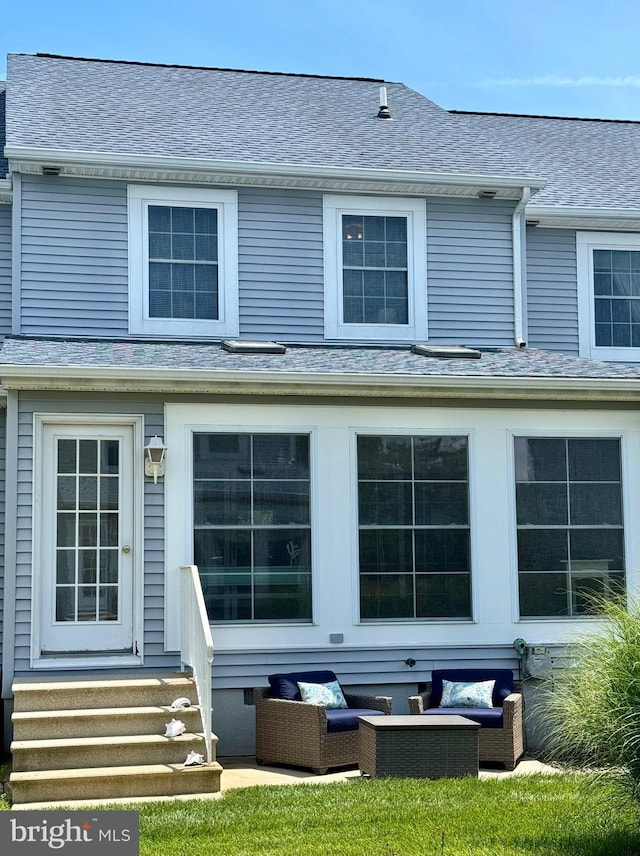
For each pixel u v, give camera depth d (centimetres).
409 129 1527
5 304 1259
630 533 1176
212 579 1087
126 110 1423
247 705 1084
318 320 1319
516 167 1428
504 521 1154
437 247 1365
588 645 756
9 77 1470
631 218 1450
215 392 1093
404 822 751
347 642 1108
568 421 1179
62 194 1259
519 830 725
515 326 1378
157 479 1080
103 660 1048
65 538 1073
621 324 1462
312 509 1116
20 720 915
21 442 1047
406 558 1134
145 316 1266
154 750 902
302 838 709
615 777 693
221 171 1284
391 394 1127
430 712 1019
